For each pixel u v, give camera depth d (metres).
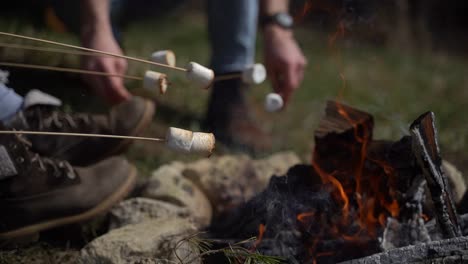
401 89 2.91
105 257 1.22
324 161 1.29
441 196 1.15
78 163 1.46
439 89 3.03
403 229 1.24
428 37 4.24
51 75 2.04
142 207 1.39
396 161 1.22
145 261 1.20
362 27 1.81
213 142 1.17
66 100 1.97
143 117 1.52
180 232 1.28
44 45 2.10
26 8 3.21
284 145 1.99
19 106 1.42
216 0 1.92
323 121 1.32
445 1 4.79
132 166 1.47
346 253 1.21
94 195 1.36
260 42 3.55
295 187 1.28
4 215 1.29
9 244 1.32
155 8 3.68
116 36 2.04
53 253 1.32
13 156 1.28
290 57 1.73
